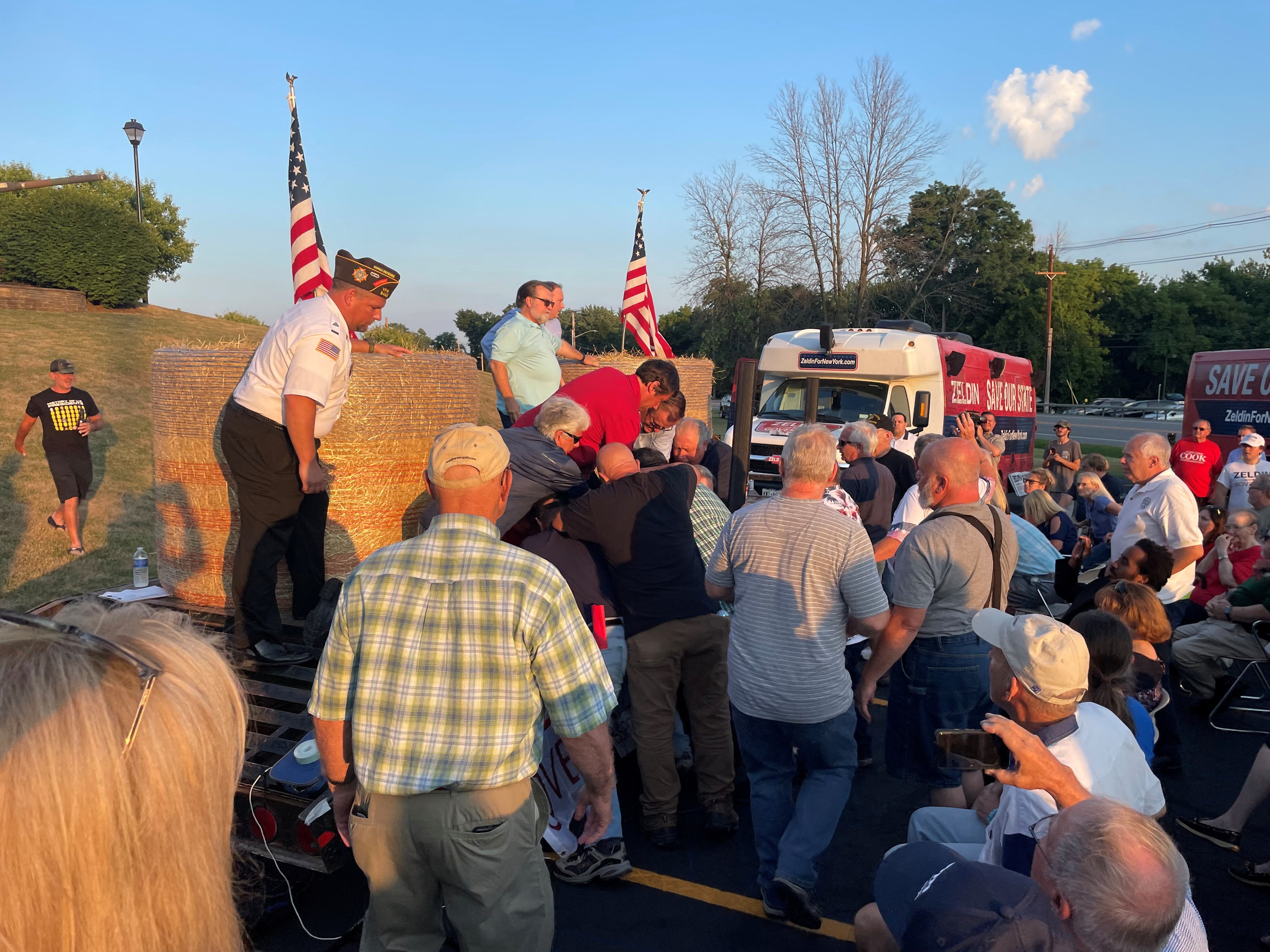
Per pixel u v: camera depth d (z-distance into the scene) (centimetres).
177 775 77
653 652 377
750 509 348
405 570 218
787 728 334
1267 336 7631
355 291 384
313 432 359
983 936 165
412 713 211
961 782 347
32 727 71
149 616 89
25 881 70
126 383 1728
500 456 229
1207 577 641
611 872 365
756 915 349
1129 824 169
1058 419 5353
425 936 231
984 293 6247
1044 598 596
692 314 4569
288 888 321
